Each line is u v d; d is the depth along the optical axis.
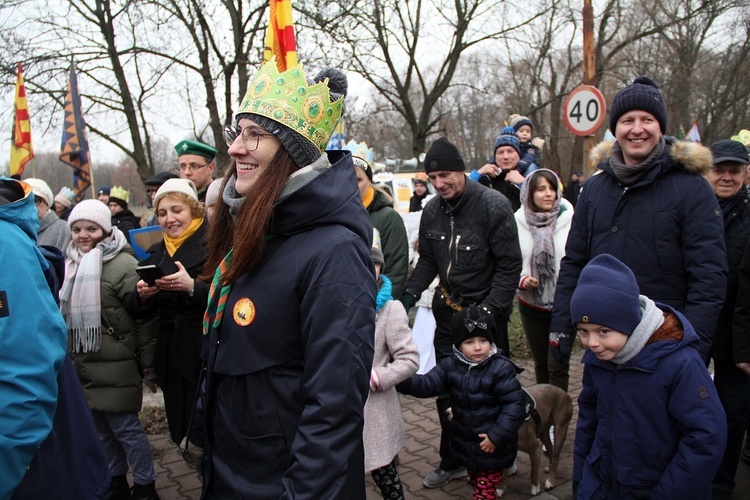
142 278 2.78
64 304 3.24
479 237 3.26
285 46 1.95
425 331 4.69
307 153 1.54
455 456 3.02
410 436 4.18
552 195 3.76
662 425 2.07
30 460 1.54
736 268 3.15
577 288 2.21
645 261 2.49
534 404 3.04
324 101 1.58
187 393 3.01
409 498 3.31
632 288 2.11
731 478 3.11
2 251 1.57
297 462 1.35
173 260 3.04
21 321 1.53
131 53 13.72
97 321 3.10
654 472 2.09
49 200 4.01
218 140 13.53
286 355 1.48
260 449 1.48
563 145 34.16
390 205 3.76
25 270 1.59
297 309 1.48
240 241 1.46
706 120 26.39
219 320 1.56
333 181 1.53
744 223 3.20
